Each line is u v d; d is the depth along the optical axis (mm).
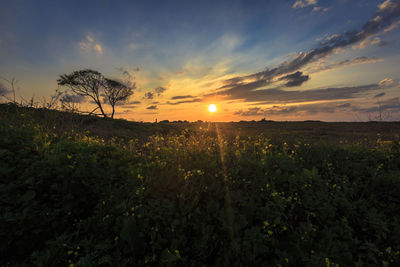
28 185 3072
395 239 2842
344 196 3586
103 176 3486
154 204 3029
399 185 3787
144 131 14547
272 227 2967
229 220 2918
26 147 3943
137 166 4008
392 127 18250
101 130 12250
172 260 2340
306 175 3984
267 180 3793
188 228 2896
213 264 2553
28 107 7477
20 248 2555
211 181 3744
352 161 5004
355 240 2773
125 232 2557
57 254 2451
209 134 10031
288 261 2482
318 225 3109
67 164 3529
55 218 2859
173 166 4199
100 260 2295
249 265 2471
